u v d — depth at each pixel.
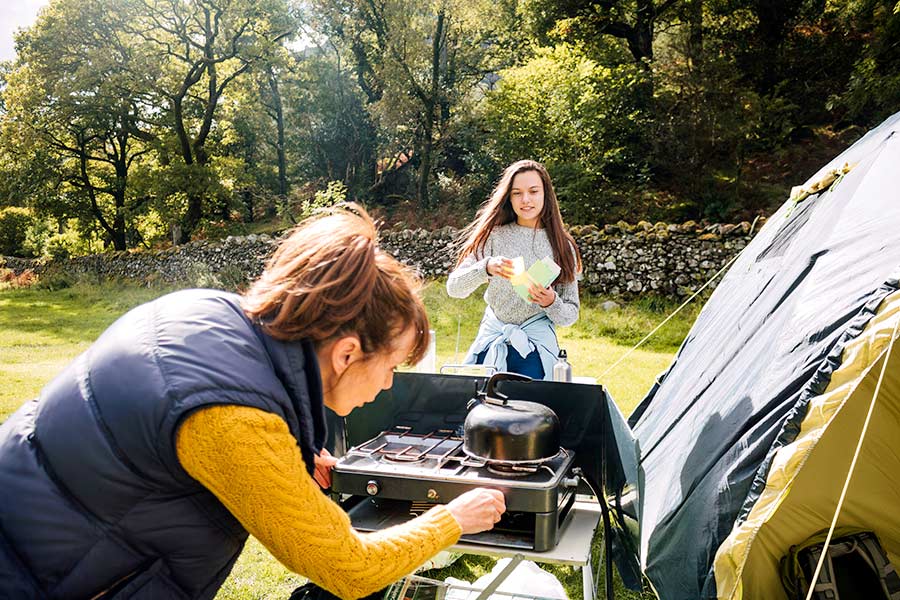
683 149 13.23
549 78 14.18
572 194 13.02
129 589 1.04
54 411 1.04
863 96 11.37
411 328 1.20
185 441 0.98
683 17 15.59
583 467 2.16
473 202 17.19
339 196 16.53
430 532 1.25
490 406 1.87
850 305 1.78
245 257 14.41
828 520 1.80
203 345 1.04
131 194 22.31
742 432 1.93
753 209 12.80
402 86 19.23
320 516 1.06
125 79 20.16
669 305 9.59
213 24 22.08
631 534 2.14
